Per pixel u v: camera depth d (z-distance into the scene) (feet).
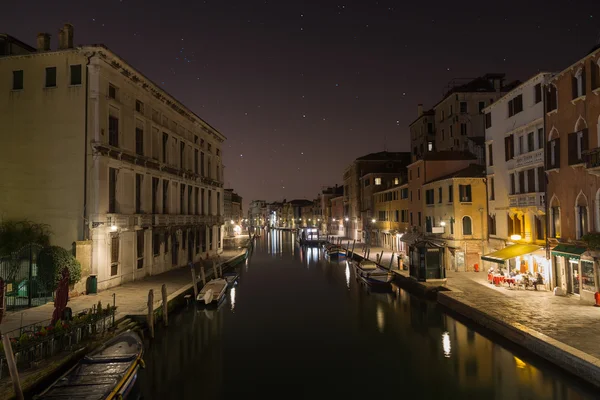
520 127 74.95
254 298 87.61
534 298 63.41
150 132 86.69
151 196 87.25
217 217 135.44
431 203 108.99
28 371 35.99
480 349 51.34
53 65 69.21
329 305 80.53
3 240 65.05
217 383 44.06
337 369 47.73
